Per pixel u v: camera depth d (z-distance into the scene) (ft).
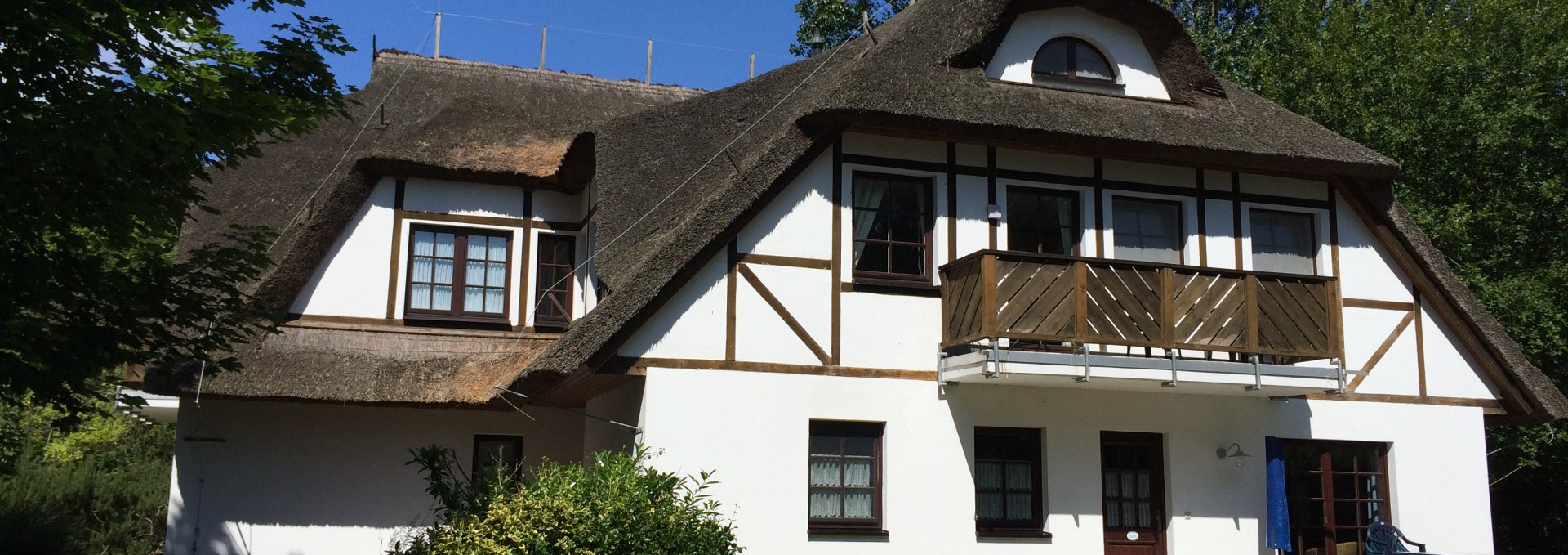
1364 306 43.93
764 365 36.65
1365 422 43.16
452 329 44.78
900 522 37.27
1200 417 41.45
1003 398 39.29
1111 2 43.11
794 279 37.50
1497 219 56.70
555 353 33.81
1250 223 43.45
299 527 42.57
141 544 66.44
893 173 39.52
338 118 51.60
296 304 43.11
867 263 39.06
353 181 43.86
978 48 40.81
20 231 28.86
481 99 52.29
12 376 28.27
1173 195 42.42
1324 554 42.27
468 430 45.16
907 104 37.60
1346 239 44.37
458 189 46.14
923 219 40.06
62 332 29.30
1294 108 63.82
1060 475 39.42
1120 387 39.27
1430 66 59.47
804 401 36.88
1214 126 42.47
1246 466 41.57
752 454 35.99
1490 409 44.88
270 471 42.70
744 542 35.40
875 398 37.70
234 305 32.96
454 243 45.91
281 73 32.14
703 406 35.73
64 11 26.81
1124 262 37.70
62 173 28.55
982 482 39.11
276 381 40.09
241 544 41.91
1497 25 61.98
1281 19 69.62
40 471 67.41
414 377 41.86
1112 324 37.17
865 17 45.47
